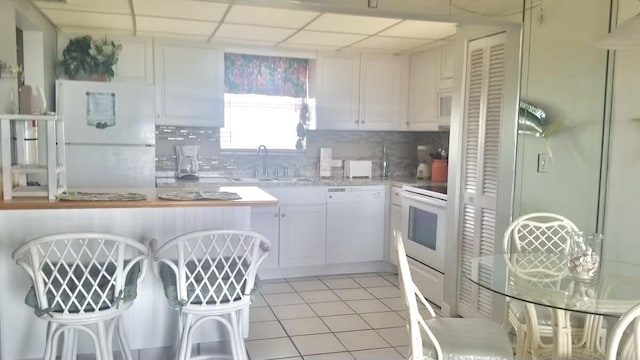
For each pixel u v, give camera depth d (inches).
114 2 135.3
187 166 192.2
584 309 80.9
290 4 113.1
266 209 184.2
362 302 165.5
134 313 112.3
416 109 206.7
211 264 94.7
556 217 119.2
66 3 137.4
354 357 125.0
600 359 98.8
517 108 129.5
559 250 125.1
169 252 113.1
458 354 85.0
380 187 198.7
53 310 85.6
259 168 207.6
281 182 187.5
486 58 138.3
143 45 179.8
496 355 85.4
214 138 201.0
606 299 85.3
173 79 183.9
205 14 146.6
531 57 128.6
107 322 103.6
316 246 191.9
